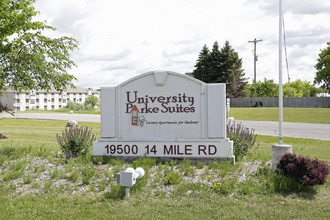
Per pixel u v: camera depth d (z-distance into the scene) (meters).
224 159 7.94
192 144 8.19
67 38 12.12
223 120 8.06
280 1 7.73
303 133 19.38
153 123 8.56
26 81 11.60
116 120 8.74
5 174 7.25
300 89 94.56
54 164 8.03
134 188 6.22
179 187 6.14
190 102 8.32
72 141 9.17
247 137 9.34
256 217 4.93
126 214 5.13
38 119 31.73
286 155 6.70
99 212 5.25
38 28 12.12
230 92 58.97
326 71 52.94
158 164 8.04
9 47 11.23
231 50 58.81
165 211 5.24
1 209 5.42
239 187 6.23
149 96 8.59
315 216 4.96
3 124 25.44
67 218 5.01
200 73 60.03
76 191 6.36
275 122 28.14
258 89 82.88
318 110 37.56
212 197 5.84
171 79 8.45
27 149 9.76
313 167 6.24
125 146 8.60
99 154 8.73
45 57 11.85
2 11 11.18
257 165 7.81
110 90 8.80
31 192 6.36
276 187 6.16
